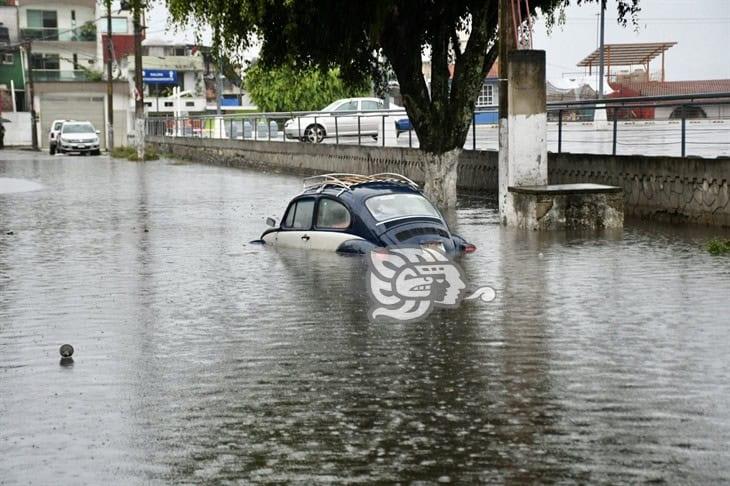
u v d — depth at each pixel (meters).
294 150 43.69
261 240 18.48
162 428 7.36
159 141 69.56
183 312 11.91
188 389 8.42
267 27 26.66
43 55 90.50
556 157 25.75
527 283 13.58
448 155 26.44
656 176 22.17
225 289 13.48
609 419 7.40
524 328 10.67
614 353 9.45
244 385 8.52
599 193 20.41
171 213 25.17
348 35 26.39
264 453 6.77
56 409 7.90
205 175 42.56
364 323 11.07
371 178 17.80
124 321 11.45
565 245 17.75
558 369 8.90
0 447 7.01
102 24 98.06
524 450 6.75
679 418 7.40
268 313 11.72
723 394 8.02
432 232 16.41
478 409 7.70
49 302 12.78
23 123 88.50
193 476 6.37
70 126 68.69
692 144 22.31
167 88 97.25
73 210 26.23
